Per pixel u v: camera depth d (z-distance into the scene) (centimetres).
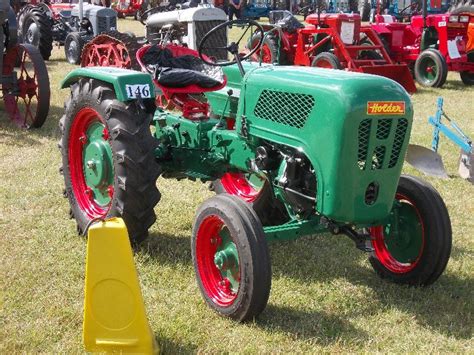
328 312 369
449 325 359
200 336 332
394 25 1337
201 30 1013
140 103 416
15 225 475
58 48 1565
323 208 340
